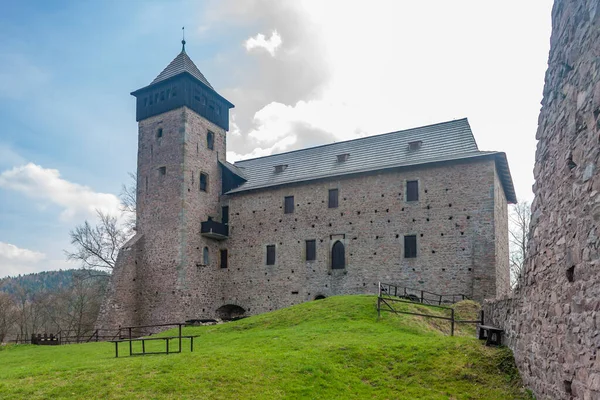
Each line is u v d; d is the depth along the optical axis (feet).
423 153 87.66
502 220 87.04
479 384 30.09
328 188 94.17
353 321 55.21
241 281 101.24
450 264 78.33
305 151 109.70
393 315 56.90
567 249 19.26
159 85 105.81
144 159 104.88
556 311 20.85
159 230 98.89
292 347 42.24
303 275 93.35
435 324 56.29
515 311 30.71
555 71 21.68
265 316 66.95
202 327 71.67
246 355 37.93
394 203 85.97
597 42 16.39
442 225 80.38
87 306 131.23
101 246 119.14
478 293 74.74
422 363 34.55
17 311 153.69
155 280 96.78
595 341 16.11
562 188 20.15
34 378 33.04
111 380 31.35
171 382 30.63
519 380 28.78
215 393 29.22
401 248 83.56
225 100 114.83
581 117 17.87
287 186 99.50
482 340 36.78
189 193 99.19
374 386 32.09
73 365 37.45
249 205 104.12
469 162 79.87
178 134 100.73
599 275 15.89
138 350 49.98
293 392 30.19
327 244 91.71
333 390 30.91
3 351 65.26
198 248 99.81
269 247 99.25
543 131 23.77
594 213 16.37
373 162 92.84
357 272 87.25
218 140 111.34
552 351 21.50
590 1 17.15
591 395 16.39
